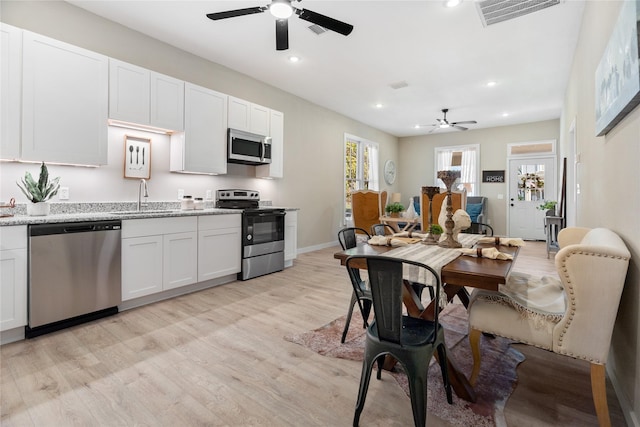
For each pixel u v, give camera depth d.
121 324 2.47
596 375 1.34
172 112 3.29
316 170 5.83
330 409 1.53
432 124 7.21
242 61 4.00
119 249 2.62
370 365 1.42
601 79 1.90
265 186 4.80
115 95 2.86
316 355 2.04
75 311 2.38
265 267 4.00
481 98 5.39
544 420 1.45
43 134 2.45
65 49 2.56
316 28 3.21
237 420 1.44
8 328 2.08
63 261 2.30
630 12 1.29
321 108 5.91
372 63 4.04
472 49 3.63
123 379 1.75
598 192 2.23
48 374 1.78
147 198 3.37
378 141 7.82
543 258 4.99
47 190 2.52
